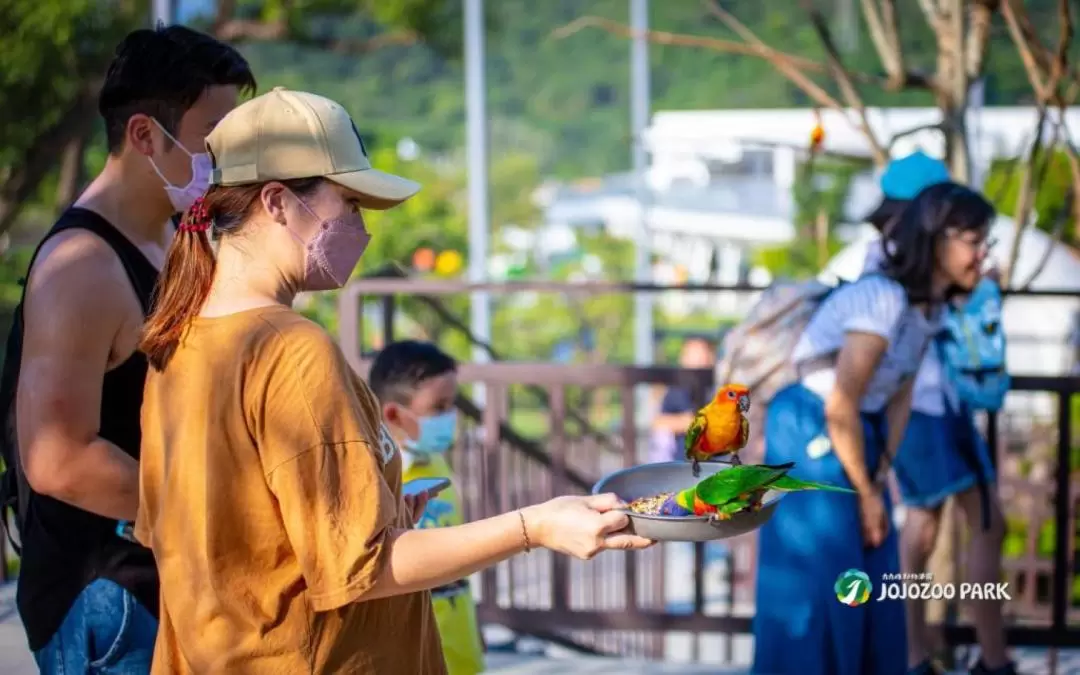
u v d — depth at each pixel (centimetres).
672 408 845
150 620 217
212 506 166
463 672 304
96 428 203
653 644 571
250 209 172
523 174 3256
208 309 173
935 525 394
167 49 216
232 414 165
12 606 419
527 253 2519
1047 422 774
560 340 2166
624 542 172
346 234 175
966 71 495
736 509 172
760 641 338
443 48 1177
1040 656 498
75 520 214
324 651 168
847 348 313
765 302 360
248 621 167
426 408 310
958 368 383
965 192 322
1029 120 998
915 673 383
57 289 203
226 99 221
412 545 163
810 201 1367
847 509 325
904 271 322
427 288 459
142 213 223
